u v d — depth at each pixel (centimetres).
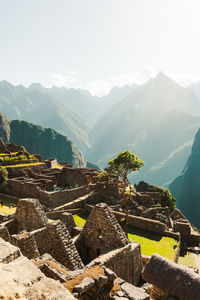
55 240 1191
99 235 1391
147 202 4497
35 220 1608
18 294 413
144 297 764
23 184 3656
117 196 4050
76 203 3338
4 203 3409
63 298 432
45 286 460
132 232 2934
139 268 1404
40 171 6247
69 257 1134
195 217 18962
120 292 801
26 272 503
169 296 710
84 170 6031
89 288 771
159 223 2912
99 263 1025
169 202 5231
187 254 2977
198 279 678
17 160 6512
